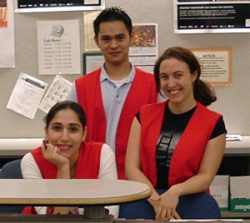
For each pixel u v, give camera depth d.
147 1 2.68
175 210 1.65
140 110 1.96
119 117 2.26
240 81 2.72
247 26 2.68
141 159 1.87
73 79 2.73
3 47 2.73
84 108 2.29
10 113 2.76
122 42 2.24
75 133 1.87
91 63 2.71
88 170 1.87
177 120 1.85
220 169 2.75
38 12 2.70
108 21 2.22
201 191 1.74
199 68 1.91
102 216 1.07
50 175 1.84
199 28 2.69
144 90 2.26
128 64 2.32
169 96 1.85
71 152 1.86
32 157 1.87
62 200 0.97
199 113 1.84
